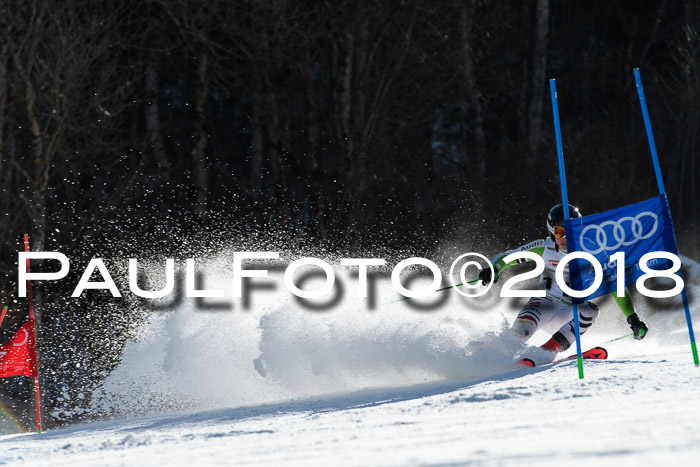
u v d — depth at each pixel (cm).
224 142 9325
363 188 7106
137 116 8462
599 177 8869
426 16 7788
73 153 5988
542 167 8912
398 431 1216
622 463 812
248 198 7981
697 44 9425
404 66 8062
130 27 7112
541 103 8675
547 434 1048
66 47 5609
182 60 7931
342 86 6900
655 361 1953
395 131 8406
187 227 6694
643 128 9725
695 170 9519
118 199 6062
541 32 8638
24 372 2305
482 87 9656
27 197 5800
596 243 1959
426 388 2050
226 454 1137
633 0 10481
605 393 1447
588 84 10138
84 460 1234
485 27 9044
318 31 6794
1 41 5309
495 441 1030
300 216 7400
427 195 8294
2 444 1764
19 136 6066
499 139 9756
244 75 8281
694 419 1068
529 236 8238
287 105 8162
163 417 2188
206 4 6456
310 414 1691
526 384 1677
